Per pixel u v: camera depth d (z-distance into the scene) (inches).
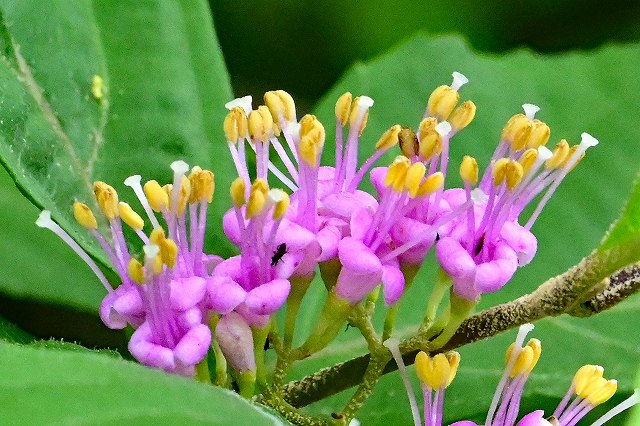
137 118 8.4
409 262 7.7
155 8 8.5
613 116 9.2
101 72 8.4
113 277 8.0
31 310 8.5
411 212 7.7
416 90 9.1
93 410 6.6
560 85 9.3
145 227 8.2
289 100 7.8
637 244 7.5
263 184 7.5
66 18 8.3
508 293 8.7
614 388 7.7
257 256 7.6
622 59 9.3
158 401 6.7
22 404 6.6
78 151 8.2
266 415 6.8
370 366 7.8
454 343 7.8
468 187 7.6
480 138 9.1
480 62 9.3
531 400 8.5
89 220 7.6
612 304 7.7
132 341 7.4
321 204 7.6
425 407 7.6
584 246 8.9
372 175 7.7
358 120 7.7
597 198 9.0
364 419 8.4
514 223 7.7
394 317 7.8
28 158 8.0
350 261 7.5
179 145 8.4
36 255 8.4
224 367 7.7
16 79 8.1
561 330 8.7
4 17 8.2
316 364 8.4
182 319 7.5
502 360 8.5
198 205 7.8
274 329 7.7
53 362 6.7
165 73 8.5
